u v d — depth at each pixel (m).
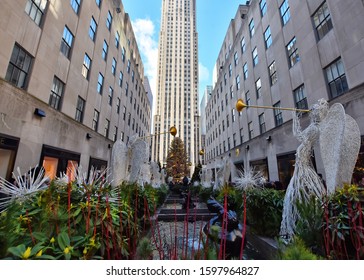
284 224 3.94
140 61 35.12
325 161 3.95
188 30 103.38
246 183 5.87
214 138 35.56
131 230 2.72
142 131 36.41
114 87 21.45
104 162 18.84
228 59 28.42
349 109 9.13
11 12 8.19
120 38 23.22
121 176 6.25
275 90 16.03
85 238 1.84
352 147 3.67
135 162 6.47
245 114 21.78
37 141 9.48
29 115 8.98
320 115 4.18
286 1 14.91
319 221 2.95
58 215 2.03
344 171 3.58
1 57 7.70
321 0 11.30
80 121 14.61
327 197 3.07
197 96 96.69
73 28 13.23
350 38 9.35
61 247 1.61
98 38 17.19
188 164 50.59
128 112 26.92
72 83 13.12
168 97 92.38
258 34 19.14
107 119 19.69
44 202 2.15
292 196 3.92
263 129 18.03
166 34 102.31
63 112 12.07
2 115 7.55
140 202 4.67
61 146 11.67
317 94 11.32
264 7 18.31
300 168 4.11
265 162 16.77
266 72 17.39
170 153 50.44
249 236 4.89
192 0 110.94
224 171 10.74
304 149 4.22
